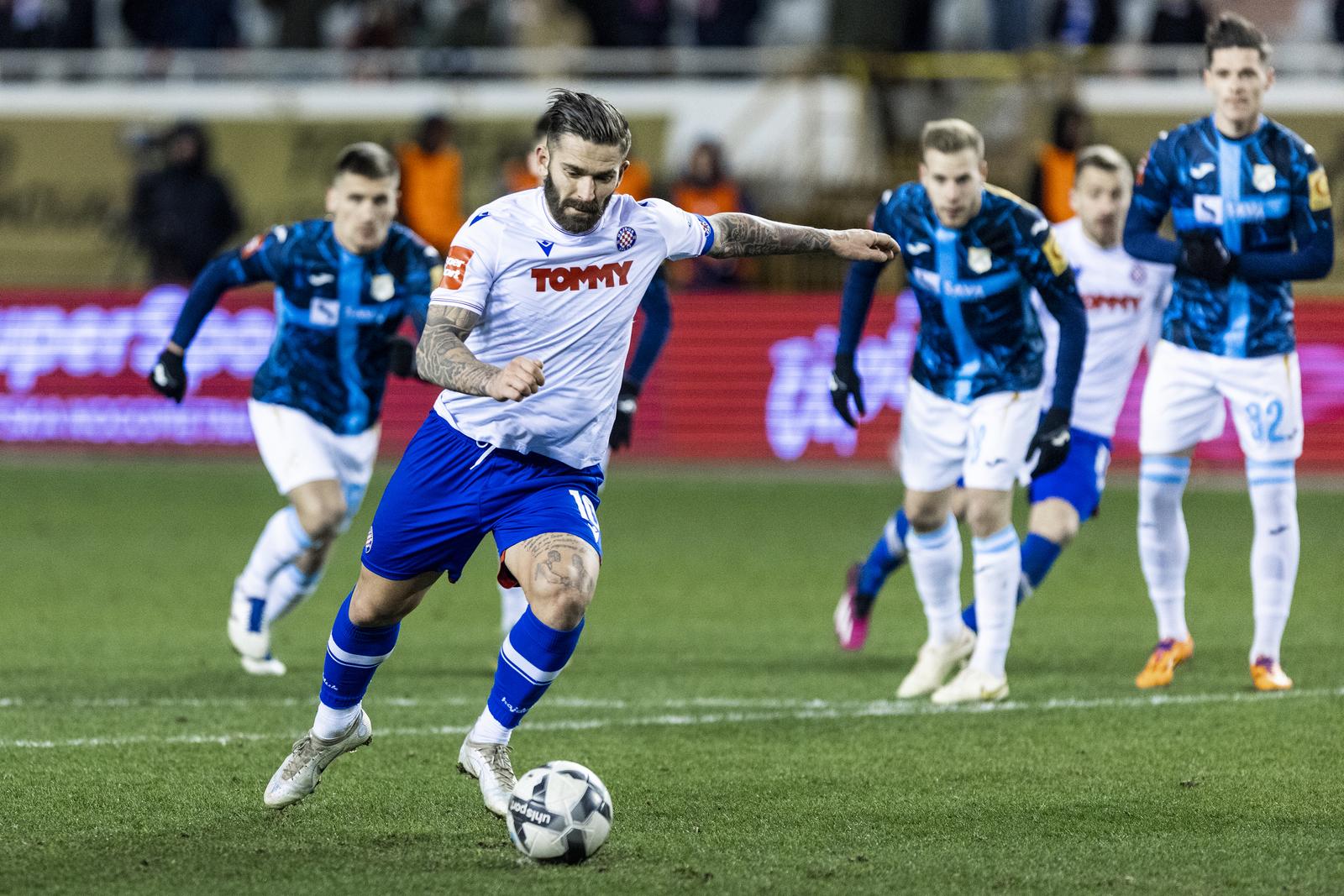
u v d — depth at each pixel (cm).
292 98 5872
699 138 5766
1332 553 3888
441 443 1691
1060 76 5503
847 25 5712
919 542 2511
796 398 5297
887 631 3091
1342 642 2911
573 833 1600
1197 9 5722
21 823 1764
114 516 4406
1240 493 4841
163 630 3052
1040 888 1537
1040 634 3027
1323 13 6444
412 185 5300
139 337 5422
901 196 2386
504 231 1630
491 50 5931
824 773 2014
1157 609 2648
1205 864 1619
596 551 1659
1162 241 2522
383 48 6022
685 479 5084
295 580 2678
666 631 3073
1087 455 2748
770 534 4191
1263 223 2472
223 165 5903
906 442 2467
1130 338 2748
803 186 5472
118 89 5944
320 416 2611
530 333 1653
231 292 5391
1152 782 1955
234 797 1884
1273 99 5409
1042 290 2344
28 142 5925
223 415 5406
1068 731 2233
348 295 2552
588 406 1683
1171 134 2520
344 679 1748
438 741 2188
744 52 5866
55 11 6222
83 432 5469
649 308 2394
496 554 4041
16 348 5488
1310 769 2009
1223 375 2514
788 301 5300
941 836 1730
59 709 2383
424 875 1572
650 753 2122
